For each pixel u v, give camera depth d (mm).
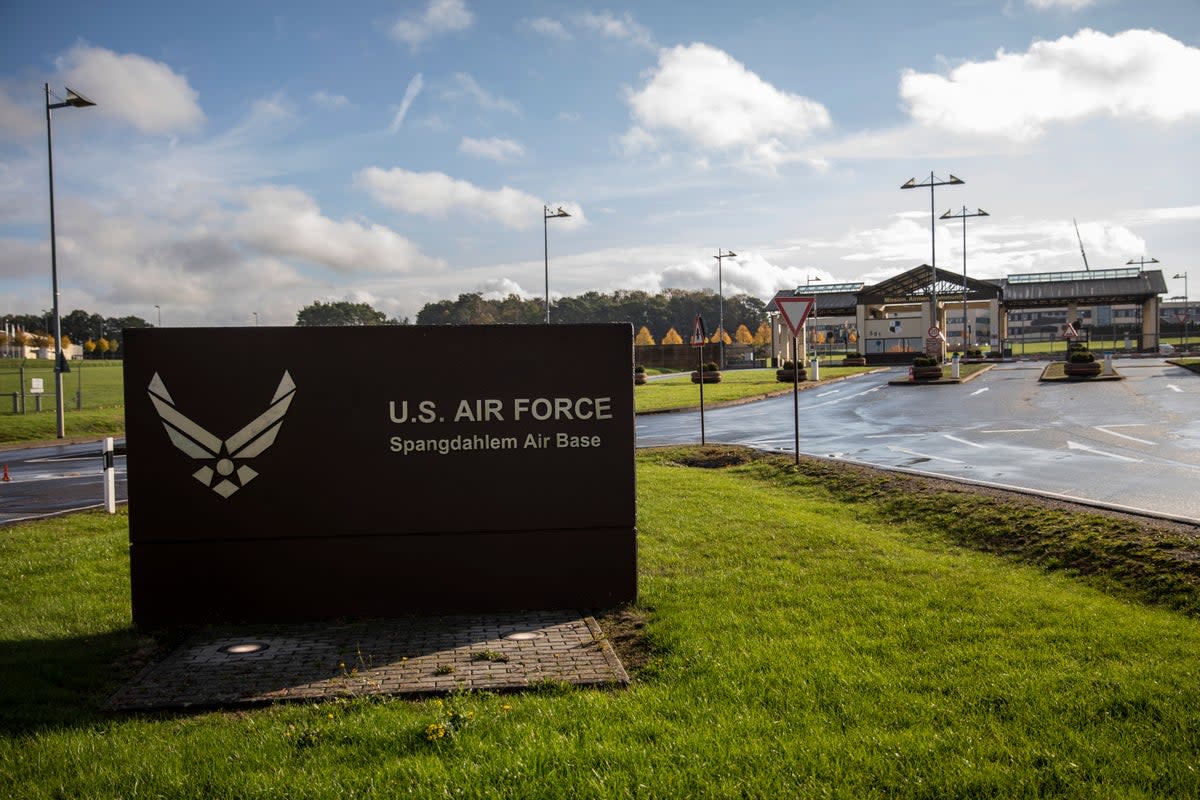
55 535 11188
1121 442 17578
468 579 7266
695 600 7242
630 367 7414
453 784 3982
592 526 7371
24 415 34031
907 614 6629
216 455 7039
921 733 4453
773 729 4559
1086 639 5906
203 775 4121
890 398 33188
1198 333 119875
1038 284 81125
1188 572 7254
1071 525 9125
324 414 7129
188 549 7008
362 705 5051
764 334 132875
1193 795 3822
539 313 149625
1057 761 4129
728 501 12383
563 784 3982
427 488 7227
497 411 7281
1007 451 17047
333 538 7137
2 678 5547
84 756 4352
